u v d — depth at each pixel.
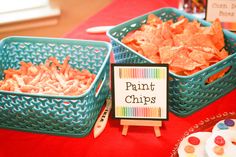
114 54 0.99
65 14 1.57
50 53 1.00
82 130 0.83
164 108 0.82
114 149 0.82
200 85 0.86
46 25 1.58
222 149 0.74
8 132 0.87
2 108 0.84
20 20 1.53
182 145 0.79
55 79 0.92
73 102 0.79
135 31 1.05
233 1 1.07
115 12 1.28
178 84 0.84
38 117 0.83
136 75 0.81
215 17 1.10
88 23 1.22
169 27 1.01
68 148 0.83
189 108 0.87
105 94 0.91
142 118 0.84
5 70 0.95
